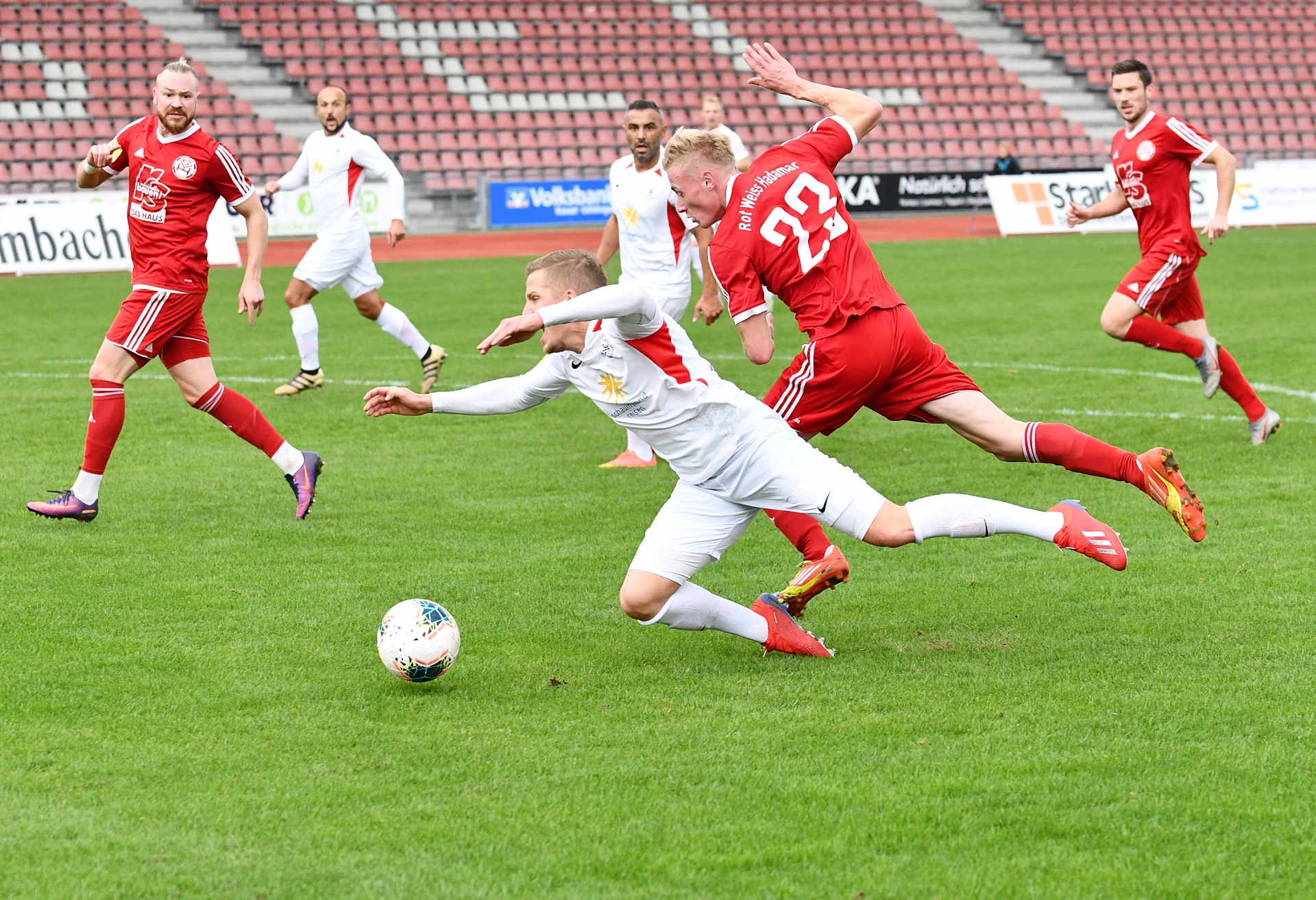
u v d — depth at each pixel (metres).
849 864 7.69
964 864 7.68
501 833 8.06
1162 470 11.89
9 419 22.31
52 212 48.28
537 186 67.75
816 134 12.22
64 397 24.48
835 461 11.09
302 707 10.17
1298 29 89.88
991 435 12.23
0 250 47.34
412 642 10.35
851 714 10.01
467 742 9.47
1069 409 22.72
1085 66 85.25
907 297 40.09
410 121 70.94
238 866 7.66
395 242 25.23
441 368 28.12
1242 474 17.84
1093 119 82.69
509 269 50.94
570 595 13.17
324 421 22.44
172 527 15.70
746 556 14.70
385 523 16.00
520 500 17.17
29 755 9.20
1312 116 85.44
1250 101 85.06
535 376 11.00
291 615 12.45
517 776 8.88
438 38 75.50
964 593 13.15
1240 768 8.91
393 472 18.81
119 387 15.64
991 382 25.45
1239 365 26.81
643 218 19.08
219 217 51.91
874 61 81.44
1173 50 86.88
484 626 12.22
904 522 10.95
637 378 10.45
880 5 85.19
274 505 16.86
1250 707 9.98
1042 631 11.95
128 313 15.58
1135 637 11.70
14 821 8.21
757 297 12.01
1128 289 20.09
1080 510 11.16
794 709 10.11
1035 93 82.44
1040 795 8.53
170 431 21.48
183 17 72.62
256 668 11.02
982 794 8.56
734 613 11.21
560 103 74.50
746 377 26.89
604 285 10.58
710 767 9.02
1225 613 12.27
